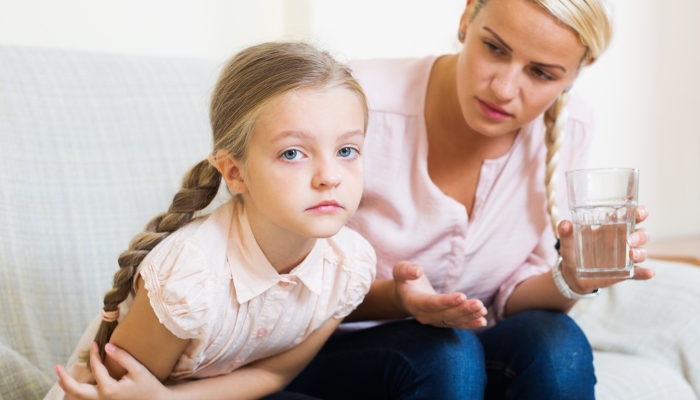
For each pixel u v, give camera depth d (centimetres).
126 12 172
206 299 92
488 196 134
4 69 127
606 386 129
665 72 259
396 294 119
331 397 121
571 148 142
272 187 85
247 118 85
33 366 111
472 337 114
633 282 157
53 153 127
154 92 142
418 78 133
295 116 83
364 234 132
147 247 97
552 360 116
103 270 127
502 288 140
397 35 209
